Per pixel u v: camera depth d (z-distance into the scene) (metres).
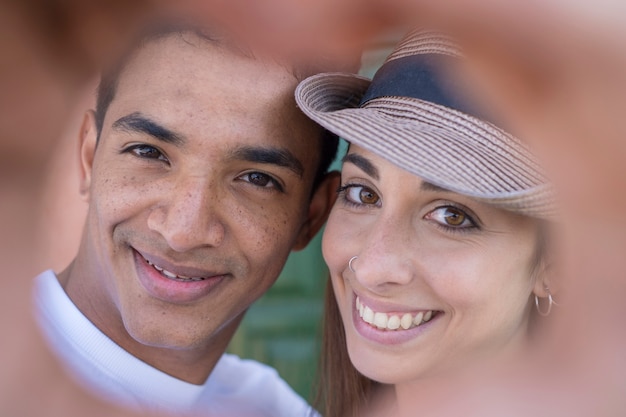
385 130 0.43
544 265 0.44
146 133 0.49
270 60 0.48
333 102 0.51
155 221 0.49
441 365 0.46
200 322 0.53
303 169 0.52
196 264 0.51
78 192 0.54
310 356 0.86
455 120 0.43
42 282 0.54
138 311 0.52
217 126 0.48
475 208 0.43
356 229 0.47
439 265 0.43
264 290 0.55
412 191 0.43
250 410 0.63
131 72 0.49
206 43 0.48
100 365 0.53
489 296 0.44
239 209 0.51
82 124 0.53
